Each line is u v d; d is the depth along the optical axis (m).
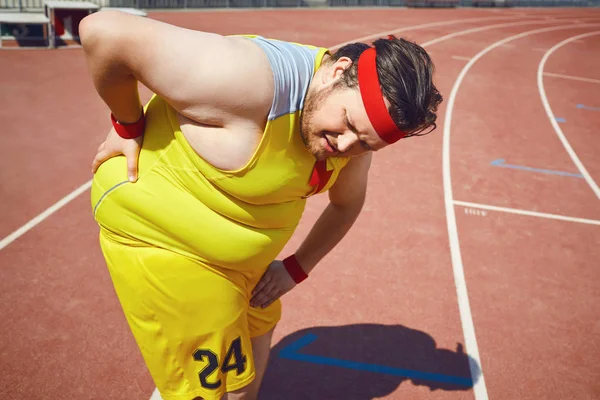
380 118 1.35
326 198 5.38
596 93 11.34
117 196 1.68
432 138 7.53
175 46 1.40
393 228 4.89
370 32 16.19
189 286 1.71
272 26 15.46
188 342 1.80
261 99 1.43
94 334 3.23
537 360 3.40
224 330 1.80
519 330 3.67
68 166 5.46
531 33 19.80
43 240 4.16
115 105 1.55
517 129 8.40
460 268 4.35
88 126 6.57
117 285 1.83
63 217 4.51
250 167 1.50
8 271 3.74
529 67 13.47
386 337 3.45
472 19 22.70
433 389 3.07
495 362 3.34
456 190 5.88
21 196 4.78
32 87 7.95
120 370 2.98
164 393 1.94
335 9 21.83
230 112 1.44
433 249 4.60
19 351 3.04
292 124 1.50
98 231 4.36
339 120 1.41
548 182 6.38
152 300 1.75
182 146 1.57
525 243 4.88
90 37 1.41
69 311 3.40
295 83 1.47
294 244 4.52
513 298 4.02
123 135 1.64
